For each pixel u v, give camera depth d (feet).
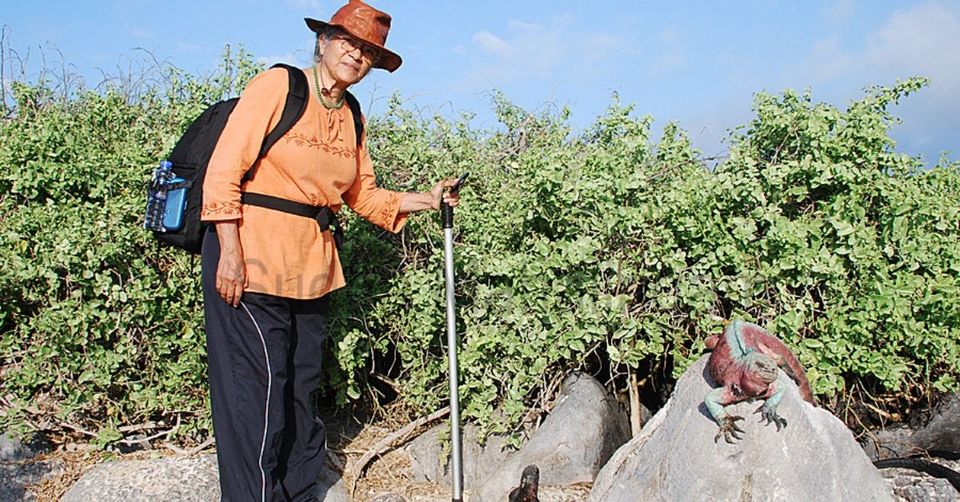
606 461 16.62
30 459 17.06
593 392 17.11
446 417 18.24
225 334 14.19
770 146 17.85
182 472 15.97
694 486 13.38
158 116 19.83
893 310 15.90
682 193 16.51
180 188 14.26
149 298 16.89
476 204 18.44
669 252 16.63
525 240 17.69
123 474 15.90
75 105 20.27
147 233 16.98
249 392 14.21
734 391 13.23
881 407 17.58
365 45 14.28
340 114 14.70
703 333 16.83
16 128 18.53
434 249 17.52
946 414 16.69
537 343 16.90
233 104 14.61
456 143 19.44
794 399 13.32
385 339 18.03
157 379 17.56
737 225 16.20
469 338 17.30
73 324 16.57
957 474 15.71
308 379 15.47
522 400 17.38
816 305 16.39
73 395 17.22
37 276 16.88
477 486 16.88
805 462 13.04
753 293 16.25
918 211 16.55
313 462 15.78
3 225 17.25
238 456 14.30
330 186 14.62
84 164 17.56
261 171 14.08
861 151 16.80
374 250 17.97
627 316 16.65
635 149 17.28
